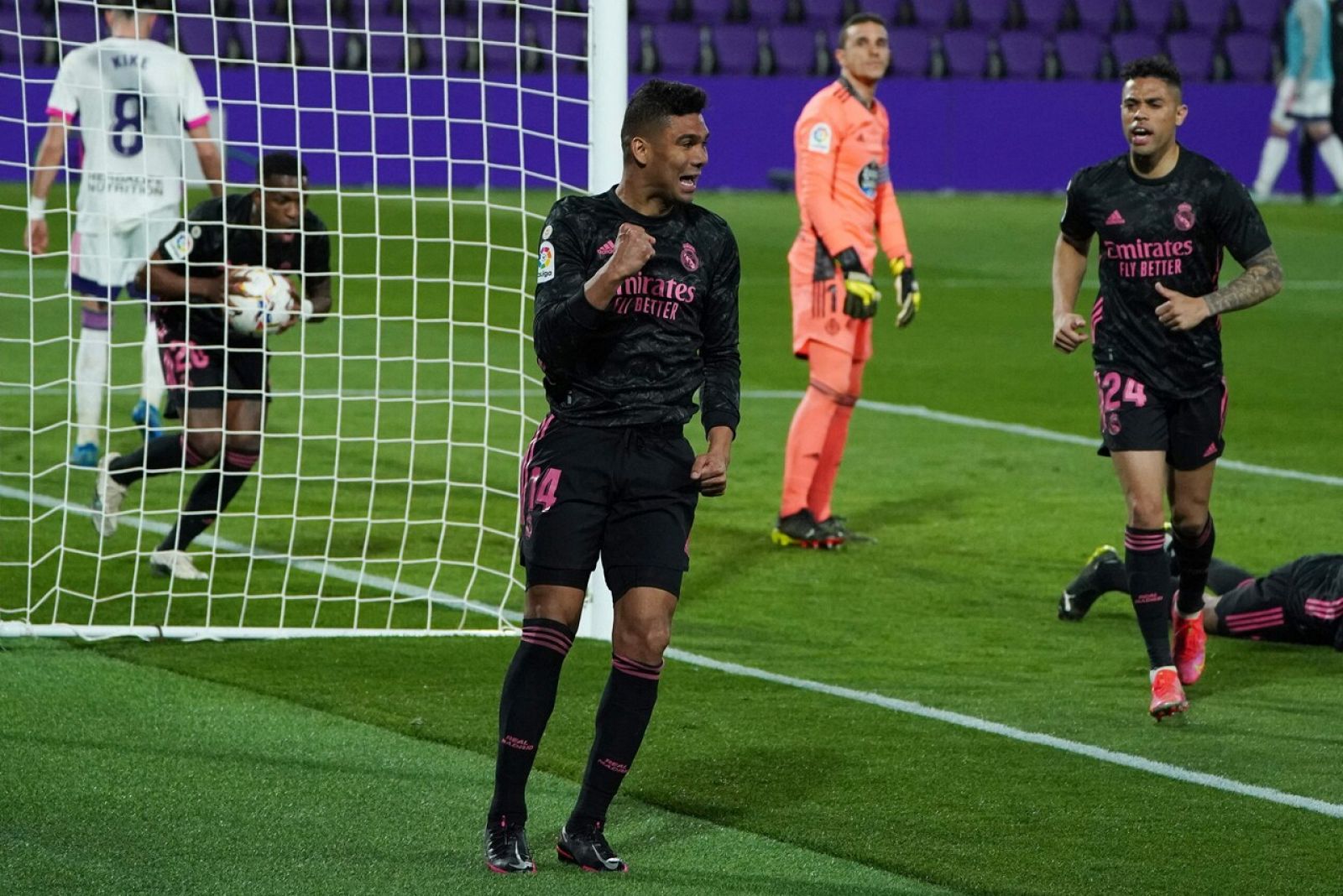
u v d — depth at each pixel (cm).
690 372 1438
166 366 2308
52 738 1727
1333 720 1877
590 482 1407
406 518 2459
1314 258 6512
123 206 2936
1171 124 1842
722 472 1398
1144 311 1877
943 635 2200
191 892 1359
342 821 1524
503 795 1414
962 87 8225
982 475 3186
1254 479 3173
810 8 8406
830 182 2586
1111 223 1862
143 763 1664
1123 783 1658
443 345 4462
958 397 3978
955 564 2566
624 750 1412
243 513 2706
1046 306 5381
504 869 1409
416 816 1541
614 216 1418
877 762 1708
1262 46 8825
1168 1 8800
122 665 1978
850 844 1493
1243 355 4603
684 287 1415
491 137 7475
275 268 2333
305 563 2472
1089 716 1878
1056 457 3347
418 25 7412
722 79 7988
